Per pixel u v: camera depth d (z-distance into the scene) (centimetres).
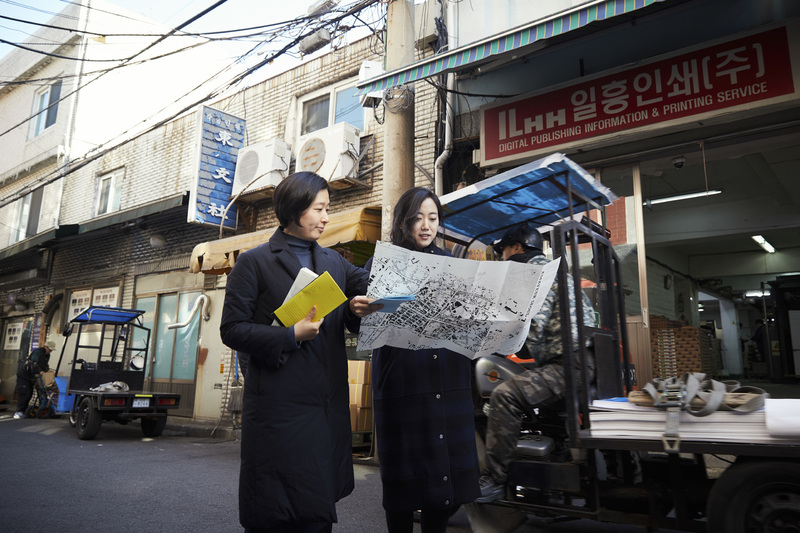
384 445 202
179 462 591
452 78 675
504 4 607
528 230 294
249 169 921
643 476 259
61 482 478
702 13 514
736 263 1246
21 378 1177
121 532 328
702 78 494
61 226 1195
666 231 970
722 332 1548
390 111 588
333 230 612
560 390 262
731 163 725
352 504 399
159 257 1162
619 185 564
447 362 206
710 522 212
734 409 205
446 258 172
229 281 171
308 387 163
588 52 580
